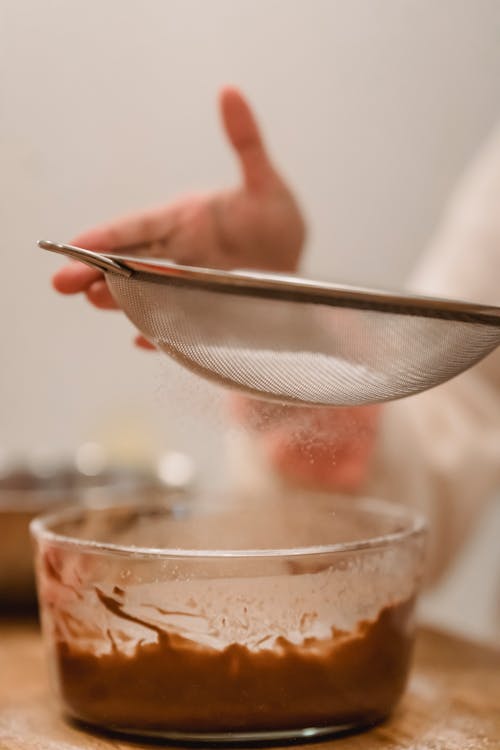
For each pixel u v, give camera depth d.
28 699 0.76
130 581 0.67
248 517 0.80
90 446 1.21
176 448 1.48
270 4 1.46
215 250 0.86
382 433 1.03
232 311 0.64
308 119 1.52
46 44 1.27
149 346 0.77
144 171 1.38
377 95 1.56
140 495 0.98
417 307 0.63
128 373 1.48
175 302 0.64
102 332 1.46
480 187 1.19
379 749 0.68
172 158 1.40
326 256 1.56
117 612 0.68
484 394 1.12
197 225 0.84
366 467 1.00
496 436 1.11
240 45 1.45
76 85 1.31
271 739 0.68
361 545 0.68
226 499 0.82
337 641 0.68
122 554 0.67
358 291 0.63
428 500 1.08
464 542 1.12
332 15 1.51
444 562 1.12
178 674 0.67
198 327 0.65
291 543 0.79
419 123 1.60
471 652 0.85
